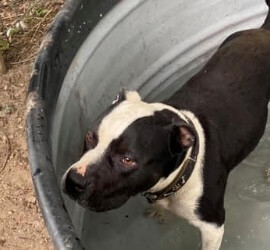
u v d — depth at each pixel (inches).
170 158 39.8
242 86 47.5
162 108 40.3
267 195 53.8
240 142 47.0
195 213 44.4
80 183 36.6
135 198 52.4
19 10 61.7
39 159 36.2
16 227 48.1
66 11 44.7
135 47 54.5
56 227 32.9
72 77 46.6
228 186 54.4
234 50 49.1
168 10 55.0
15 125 53.6
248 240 51.1
